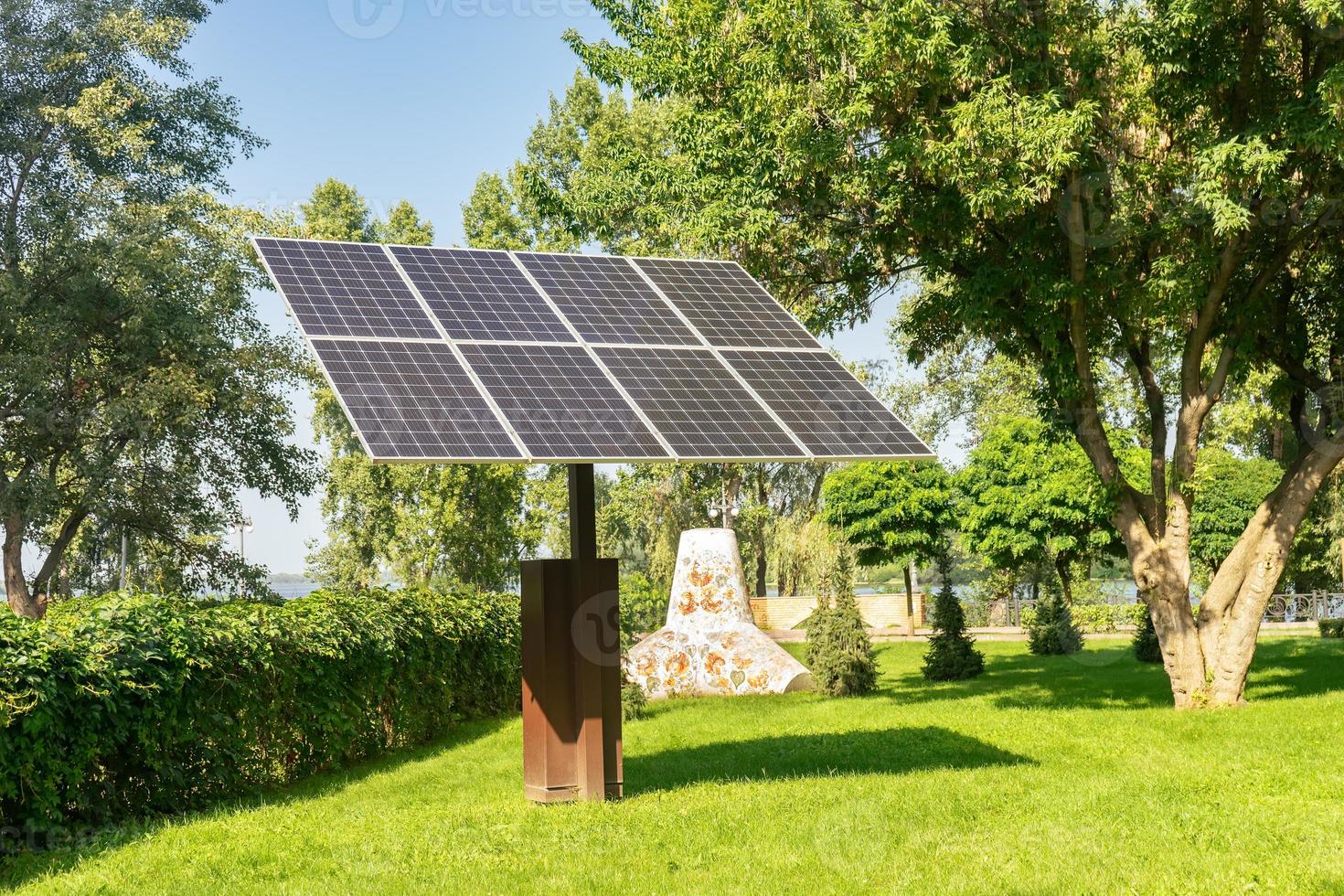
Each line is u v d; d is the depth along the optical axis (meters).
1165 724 13.20
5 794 7.49
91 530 29.69
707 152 17.02
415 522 35.59
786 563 40.16
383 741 12.91
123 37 27.45
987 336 16.59
